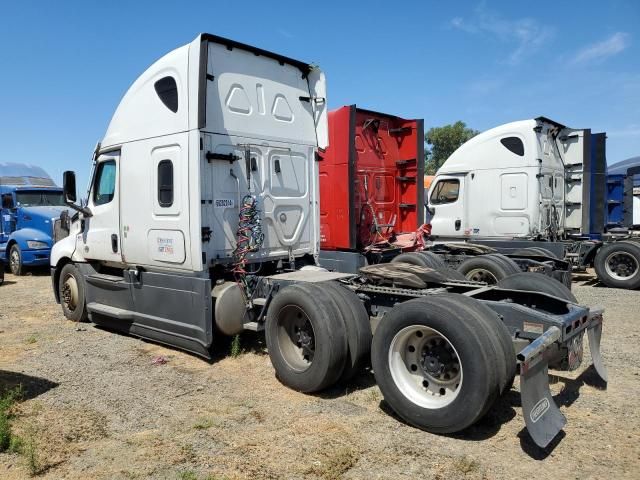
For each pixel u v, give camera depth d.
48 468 3.59
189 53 5.68
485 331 3.83
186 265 5.83
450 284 5.35
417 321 4.06
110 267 7.60
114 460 3.69
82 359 6.06
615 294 10.33
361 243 9.88
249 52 6.27
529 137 10.98
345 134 9.20
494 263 8.72
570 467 3.53
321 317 4.64
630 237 12.28
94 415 4.48
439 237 12.30
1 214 15.43
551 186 11.61
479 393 3.74
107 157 6.95
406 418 4.16
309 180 6.98
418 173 10.80
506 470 3.49
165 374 5.50
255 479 3.41
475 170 11.72
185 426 4.24
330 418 4.35
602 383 5.10
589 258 11.88
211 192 5.80
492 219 11.50
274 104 6.52
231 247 6.02
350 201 9.17
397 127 11.02
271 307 5.13
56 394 4.97
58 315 8.53
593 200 12.59
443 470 3.50
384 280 5.24
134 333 6.72
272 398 4.81
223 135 5.92
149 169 6.24
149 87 6.22
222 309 5.75
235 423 4.28
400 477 3.41
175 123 5.86
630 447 3.80
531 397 3.70
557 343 4.13
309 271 6.36
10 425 4.25
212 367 5.70
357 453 3.74
